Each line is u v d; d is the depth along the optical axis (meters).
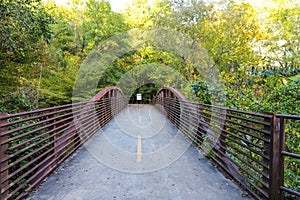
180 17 10.20
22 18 5.18
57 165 3.74
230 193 2.84
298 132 3.27
